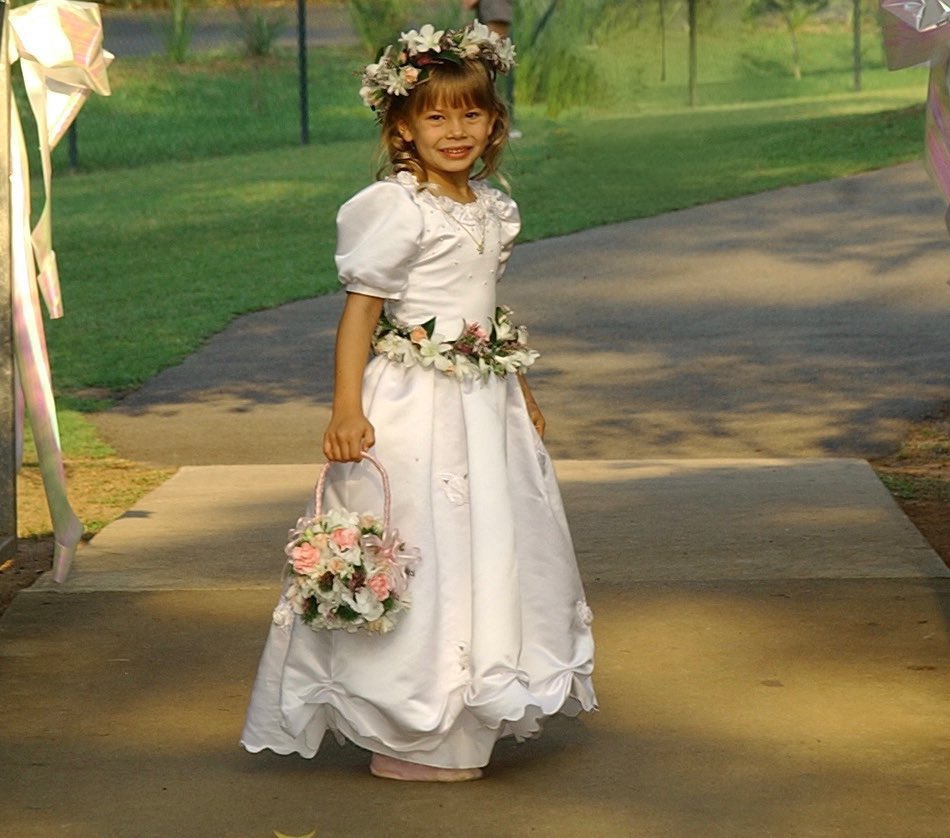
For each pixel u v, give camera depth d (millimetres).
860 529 6840
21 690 4926
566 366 11773
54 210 21438
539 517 4129
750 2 32812
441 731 3938
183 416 10461
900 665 5027
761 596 5816
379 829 3840
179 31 33625
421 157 4137
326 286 15891
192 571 6336
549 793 4039
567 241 17531
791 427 9766
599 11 28141
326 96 31344
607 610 5676
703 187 20516
